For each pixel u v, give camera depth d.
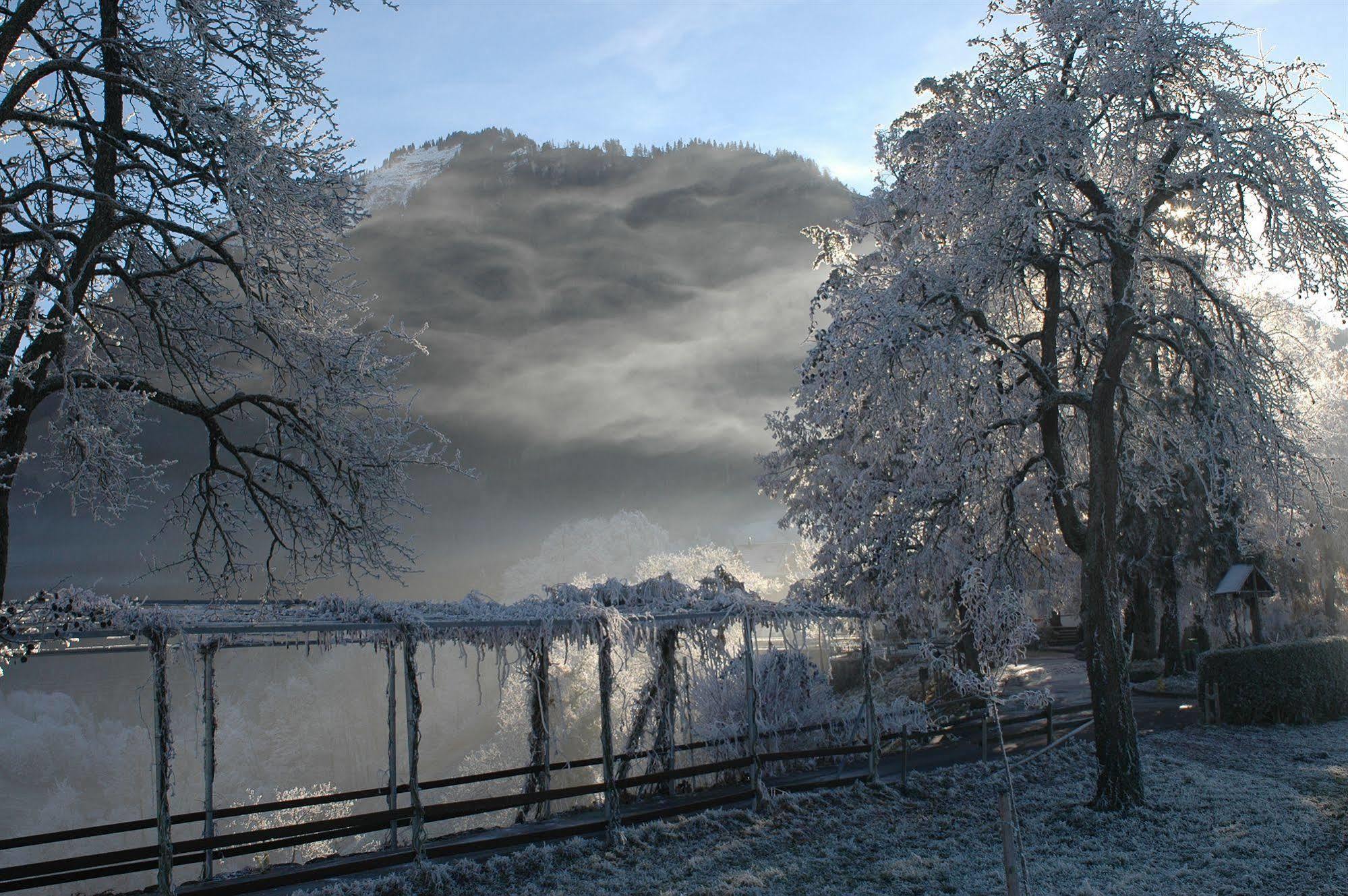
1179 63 15.19
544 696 15.80
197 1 12.89
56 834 10.88
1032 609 24.92
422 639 12.41
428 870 11.79
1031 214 15.14
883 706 21.00
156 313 14.12
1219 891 11.01
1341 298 14.94
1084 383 18.31
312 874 11.71
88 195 11.97
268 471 14.60
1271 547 28.58
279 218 13.05
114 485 14.11
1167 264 16.95
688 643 17.34
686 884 11.84
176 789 62.59
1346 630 35.06
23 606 9.67
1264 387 15.84
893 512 19.64
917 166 18.50
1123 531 28.48
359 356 14.12
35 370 12.00
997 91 16.09
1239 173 14.81
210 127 12.78
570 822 14.68
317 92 14.14
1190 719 23.14
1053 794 16.25
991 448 17.27
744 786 16.75
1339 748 18.95
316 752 77.44
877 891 11.55
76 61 12.18
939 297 15.91
